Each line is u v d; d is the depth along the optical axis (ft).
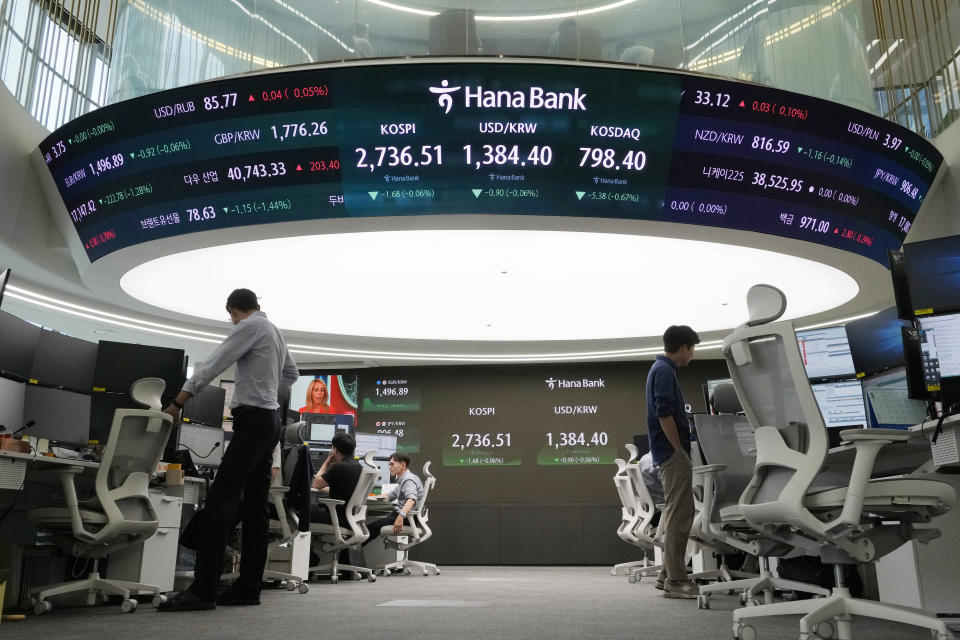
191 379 10.88
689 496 12.78
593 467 34.50
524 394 35.47
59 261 23.30
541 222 18.12
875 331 12.59
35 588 11.32
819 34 19.70
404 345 32.19
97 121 18.75
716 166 17.98
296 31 19.03
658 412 12.47
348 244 20.52
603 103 17.20
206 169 18.22
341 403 35.94
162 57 19.49
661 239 20.13
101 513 10.94
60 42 23.35
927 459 10.36
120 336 30.12
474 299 25.90
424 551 33.94
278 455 16.19
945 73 22.90
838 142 18.62
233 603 11.55
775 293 7.88
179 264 21.90
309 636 8.06
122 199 19.19
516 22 18.88
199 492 16.53
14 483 9.73
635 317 28.07
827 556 7.48
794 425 7.57
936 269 9.50
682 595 12.93
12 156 20.36
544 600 13.12
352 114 17.30
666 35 18.85
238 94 17.49
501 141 17.31
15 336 12.42
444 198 17.60
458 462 34.99
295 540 17.58
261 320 11.20
